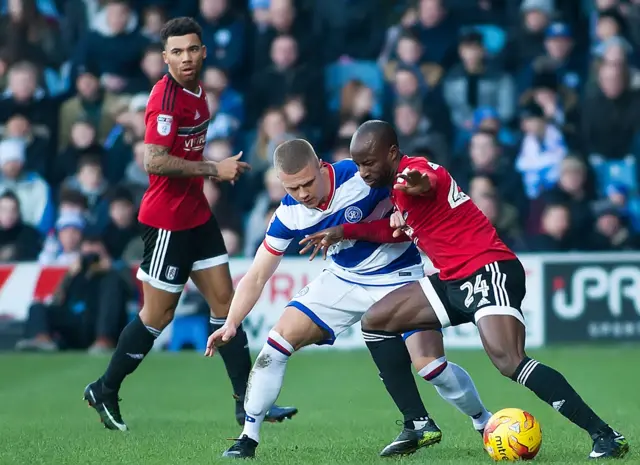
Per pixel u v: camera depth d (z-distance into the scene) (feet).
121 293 148.66
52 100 168.55
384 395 110.93
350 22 177.17
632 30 171.94
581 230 152.05
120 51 168.86
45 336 149.28
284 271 146.41
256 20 173.06
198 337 150.00
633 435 77.15
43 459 68.23
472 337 149.59
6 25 174.81
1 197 157.48
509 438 64.95
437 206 66.33
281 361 69.87
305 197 68.54
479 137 154.92
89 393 85.40
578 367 128.88
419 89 162.40
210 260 86.69
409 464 64.85
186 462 66.33
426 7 168.76
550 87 166.09
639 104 163.43
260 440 78.13
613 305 147.02
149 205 84.84
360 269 72.13
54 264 150.30
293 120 162.30
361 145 66.18
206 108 84.58
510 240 150.51
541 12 169.27
